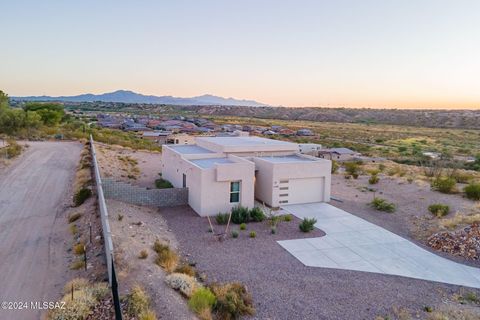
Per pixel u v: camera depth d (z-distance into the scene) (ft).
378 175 112.98
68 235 48.21
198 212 65.51
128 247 43.83
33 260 40.55
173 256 43.80
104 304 30.78
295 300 36.99
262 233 57.31
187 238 53.62
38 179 77.15
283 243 53.47
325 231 59.67
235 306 33.63
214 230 57.47
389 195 86.89
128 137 207.72
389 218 68.80
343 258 49.01
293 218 66.03
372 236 58.18
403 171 123.24
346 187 96.32
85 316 29.14
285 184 73.82
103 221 44.24
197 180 65.57
